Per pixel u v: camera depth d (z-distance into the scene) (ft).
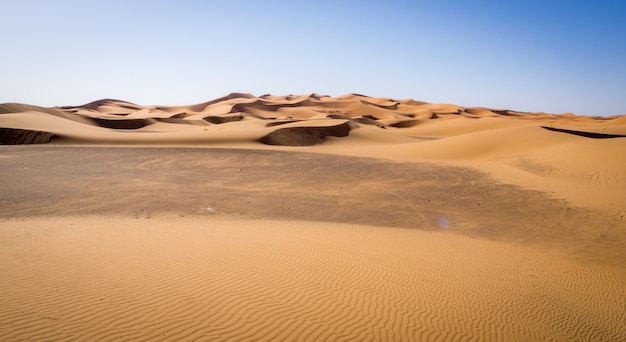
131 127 313.53
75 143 171.32
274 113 540.93
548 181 85.15
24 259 29.66
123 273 27.27
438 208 65.21
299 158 130.82
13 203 60.59
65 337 18.79
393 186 84.23
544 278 34.45
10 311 21.08
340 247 37.45
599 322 26.66
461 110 649.20
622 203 65.16
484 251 41.55
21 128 176.65
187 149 146.20
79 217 51.37
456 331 22.22
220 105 587.27
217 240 37.52
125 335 19.20
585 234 51.19
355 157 136.15
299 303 23.80
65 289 24.21
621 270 38.65
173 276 27.02
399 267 32.40
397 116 536.42
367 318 22.58
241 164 115.55
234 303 23.21
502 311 25.72
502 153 131.03
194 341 19.03
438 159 132.46
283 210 61.72
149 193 72.08
